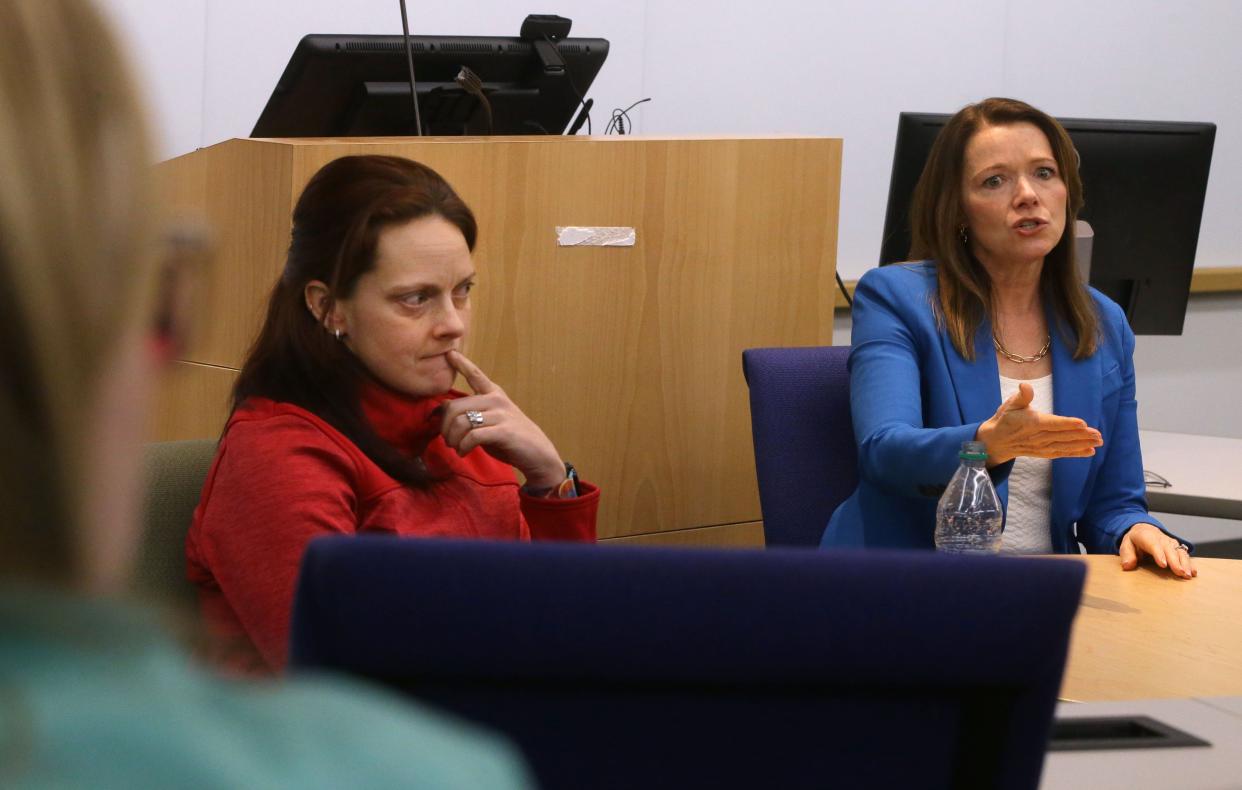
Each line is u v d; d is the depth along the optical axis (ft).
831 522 12.25
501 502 9.45
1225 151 28.02
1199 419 28.25
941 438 10.64
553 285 12.19
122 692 1.64
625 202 12.44
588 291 12.37
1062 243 12.24
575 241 12.21
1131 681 8.05
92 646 1.65
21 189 1.60
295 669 3.42
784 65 23.71
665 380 12.88
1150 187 14.99
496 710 3.55
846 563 3.45
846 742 3.72
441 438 9.43
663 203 12.65
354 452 8.59
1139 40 26.89
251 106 19.79
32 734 1.55
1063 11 26.09
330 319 8.77
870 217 24.68
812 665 3.51
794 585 3.43
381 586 3.33
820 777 3.73
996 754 3.74
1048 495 12.01
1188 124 15.01
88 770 1.55
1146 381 27.68
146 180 1.71
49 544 1.66
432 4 20.86
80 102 1.67
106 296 1.67
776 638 3.46
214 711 1.70
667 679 3.51
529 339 12.14
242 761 1.64
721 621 3.43
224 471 8.38
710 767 3.68
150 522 8.61
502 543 3.40
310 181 9.01
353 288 8.70
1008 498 11.82
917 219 12.72
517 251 11.97
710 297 13.01
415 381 8.92
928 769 3.77
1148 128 14.90
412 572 3.33
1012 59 25.76
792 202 13.32
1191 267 15.37
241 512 8.20
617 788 3.67
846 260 24.50
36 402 1.62
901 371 11.90
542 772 3.62
